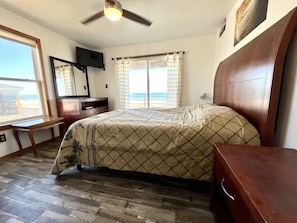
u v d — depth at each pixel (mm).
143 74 4016
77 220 1153
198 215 1187
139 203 1321
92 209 1260
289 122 1036
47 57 2975
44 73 2910
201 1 2109
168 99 3764
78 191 1492
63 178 1722
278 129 1142
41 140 2854
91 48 4215
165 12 2395
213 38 3357
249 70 1365
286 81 1058
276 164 762
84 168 1944
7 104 2416
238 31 1994
